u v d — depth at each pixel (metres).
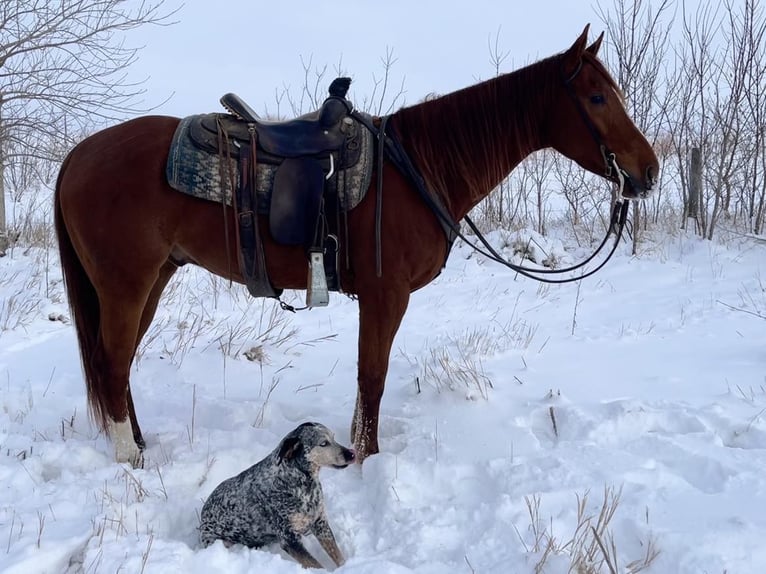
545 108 3.73
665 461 3.58
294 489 2.76
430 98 4.21
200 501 3.24
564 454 3.62
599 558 2.67
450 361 5.34
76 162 3.59
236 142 3.45
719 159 12.63
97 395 3.64
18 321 6.59
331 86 3.63
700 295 7.88
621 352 5.79
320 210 3.42
